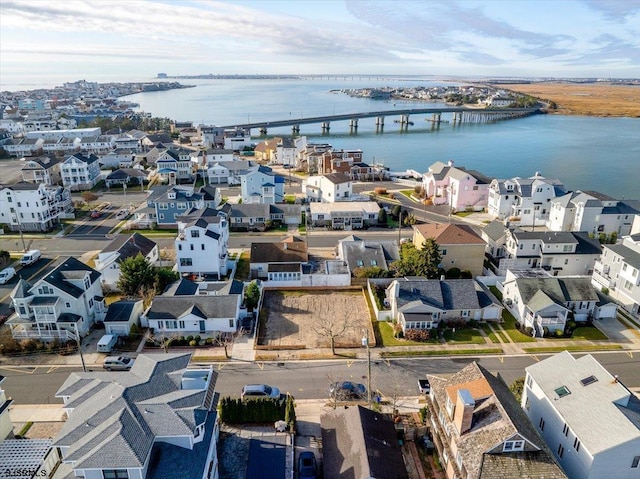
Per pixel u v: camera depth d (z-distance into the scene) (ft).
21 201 290.35
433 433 122.62
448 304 187.93
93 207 347.15
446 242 224.94
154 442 96.37
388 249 236.63
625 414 105.19
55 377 153.79
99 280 195.21
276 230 301.84
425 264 214.48
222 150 509.76
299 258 229.25
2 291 214.07
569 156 572.10
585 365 122.93
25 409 138.10
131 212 334.24
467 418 104.88
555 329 181.57
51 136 597.52
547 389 122.11
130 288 201.98
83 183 394.93
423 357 167.12
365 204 324.60
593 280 226.38
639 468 102.73
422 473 115.65
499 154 590.55
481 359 165.89
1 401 121.29
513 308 197.57
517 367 161.27
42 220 294.05
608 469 102.42
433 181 367.04
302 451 121.80
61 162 392.88
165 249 265.34
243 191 354.33
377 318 192.65
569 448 110.42
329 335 179.93
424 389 145.59
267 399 131.64
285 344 174.60
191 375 118.42
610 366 161.89
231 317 178.40
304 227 307.37
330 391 145.79
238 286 198.90
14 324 172.24
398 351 170.40
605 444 101.19
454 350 171.01
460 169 365.81
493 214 331.16
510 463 97.35
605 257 217.97
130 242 232.94
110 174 411.13
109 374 117.60
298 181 442.09
